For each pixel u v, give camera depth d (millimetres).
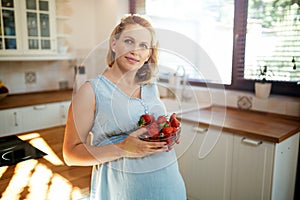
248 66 2600
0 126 2639
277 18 2324
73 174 1253
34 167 1324
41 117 2914
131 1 3436
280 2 2287
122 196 933
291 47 2277
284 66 2352
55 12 3201
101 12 3600
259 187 1932
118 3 3363
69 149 893
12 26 2881
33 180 1184
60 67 3635
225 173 2102
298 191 2223
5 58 2877
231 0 2607
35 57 3094
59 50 3324
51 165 1352
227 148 2064
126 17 874
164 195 944
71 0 3461
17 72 3289
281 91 2434
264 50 2455
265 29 2418
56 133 1903
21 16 2918
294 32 2236
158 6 3104
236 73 2695
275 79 2439
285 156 1952
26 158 1438
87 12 3646
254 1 2459
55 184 1150
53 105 2984
